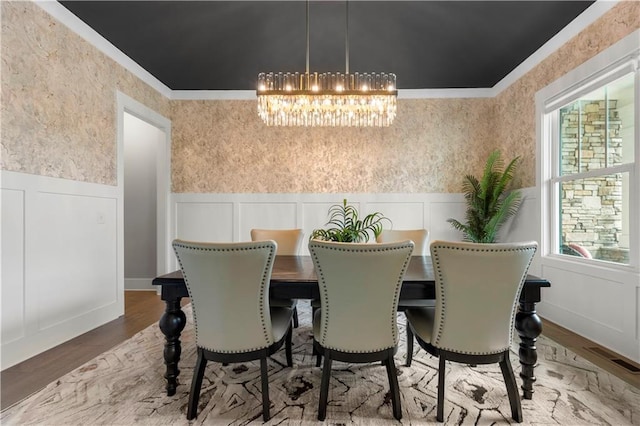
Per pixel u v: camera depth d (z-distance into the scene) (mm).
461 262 1504
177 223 4234
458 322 1566
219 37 2959
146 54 3254
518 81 3568
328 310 1592
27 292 2248
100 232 2938
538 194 3209
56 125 2484
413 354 2334
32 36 2291
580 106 2777
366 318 1567
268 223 4227
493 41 3018
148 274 4332
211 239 4230
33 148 2299
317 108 2738
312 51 3182
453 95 4168
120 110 3205
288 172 4219
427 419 1594
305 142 4219
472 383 1928
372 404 1716
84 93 2758
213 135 4227
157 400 1742
